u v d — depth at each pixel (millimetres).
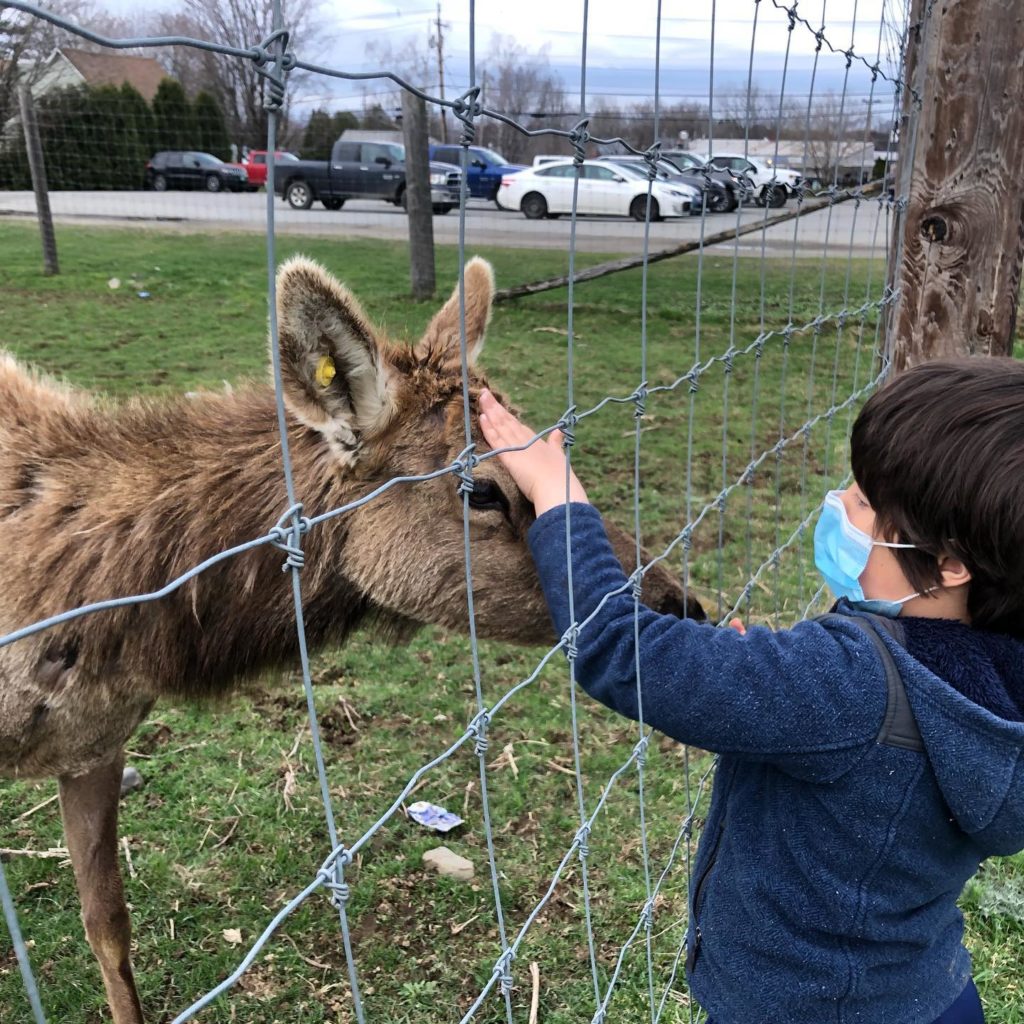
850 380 10609
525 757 4297
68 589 2492
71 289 14500
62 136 25906
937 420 1597
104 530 2527
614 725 4574
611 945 3332
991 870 3680
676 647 1728
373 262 17688
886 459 1650
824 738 1611
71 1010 3121
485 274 3055
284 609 2699
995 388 1598
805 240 19688
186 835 3775
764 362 11312
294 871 3633
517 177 24359
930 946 1844
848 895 1704
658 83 2045
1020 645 1673
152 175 28281
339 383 2486
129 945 2955
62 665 2533
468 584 1720
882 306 4445
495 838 3816
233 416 2783
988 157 3576
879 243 19109
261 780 4090
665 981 3191
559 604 1956
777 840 1773
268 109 1205
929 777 1617
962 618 1739
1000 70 3494
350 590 2783
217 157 28844
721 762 2023
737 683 1645
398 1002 3111
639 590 2064
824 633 1680
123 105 27406
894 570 1734
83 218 23375
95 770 2855
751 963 1820
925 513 1621
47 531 2531
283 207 27734
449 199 24797
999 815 1616
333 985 3168
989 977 3229
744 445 8438
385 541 2678
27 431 2676
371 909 3467
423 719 4574
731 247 19203
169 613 2574
